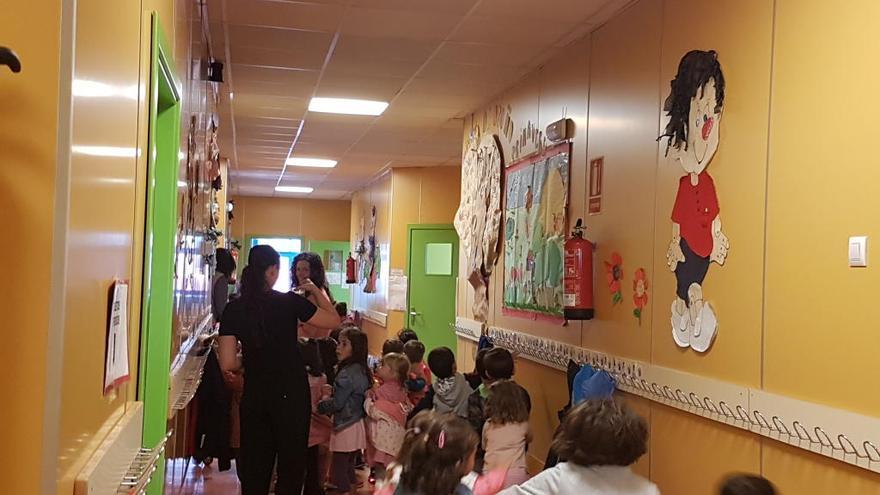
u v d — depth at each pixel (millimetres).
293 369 3674
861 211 2105
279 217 14391
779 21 2486
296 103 6219
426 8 3857
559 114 4520
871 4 2094
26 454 1016
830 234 2221
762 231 2539
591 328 3920
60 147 1033
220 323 3693
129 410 1725
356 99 6012
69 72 1040
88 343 1224
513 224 5234
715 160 2828
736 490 1792
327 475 5004
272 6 3900
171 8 2385
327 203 14594
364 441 4484
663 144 3232
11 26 1021
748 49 2650
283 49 4680
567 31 4105
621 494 1936
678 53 3137
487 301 5859
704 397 2809
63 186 1033
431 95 5797
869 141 2086
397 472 2086
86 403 1229
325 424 4539
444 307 9945
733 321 2682
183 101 2895
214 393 5055
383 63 4922
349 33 4324
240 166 10344
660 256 3229
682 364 3018
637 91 3516
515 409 3398
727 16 2789
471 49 4535
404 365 4516
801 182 2354
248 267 3729
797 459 2334
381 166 10016
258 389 3635
